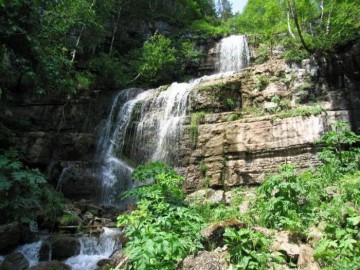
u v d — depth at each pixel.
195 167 10.06
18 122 11.73
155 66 16.42
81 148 11.87
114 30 17.95
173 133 11.09
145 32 20.45
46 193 8.29
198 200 7.93
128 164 11.84
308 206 5.89
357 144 8.88
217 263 4.18
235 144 9.66
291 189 6.00
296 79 10.85
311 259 4.12
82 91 13.97
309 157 8.82
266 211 5.75
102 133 13.46
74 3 13.06
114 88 15.45
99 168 11.01
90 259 6.26
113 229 7.38
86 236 6.95
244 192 8.73
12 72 10.18
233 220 4.87
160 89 13.70
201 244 4.53
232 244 4.43
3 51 8.43
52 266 5.67
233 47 18.19
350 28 11.01
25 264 5.97
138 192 5.68
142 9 20.41
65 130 12.96
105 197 10.66
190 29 20.62
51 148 11.26
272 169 9.06
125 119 13.21
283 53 14.03
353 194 5.59
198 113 11.08
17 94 12.29
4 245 6.25
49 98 13.00
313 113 9.17
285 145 9.12
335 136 7.27
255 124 9.68
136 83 16.91
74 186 10.31
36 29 8.28
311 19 14.38
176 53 18.66
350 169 7.05
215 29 20.45
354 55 10.20
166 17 21.27
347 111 9.60
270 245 4.54
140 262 3.53
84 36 15.30
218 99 11.55
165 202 5.69
